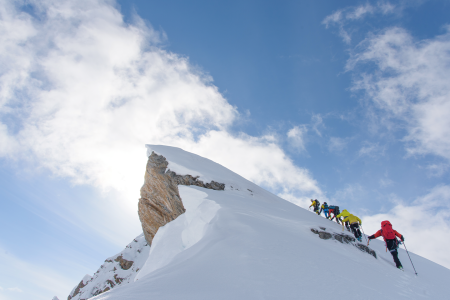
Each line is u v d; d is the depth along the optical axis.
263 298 3.07
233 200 10.91
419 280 6.29
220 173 17.16
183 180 14.61
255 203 12.38
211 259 4.37
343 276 4.50
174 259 5.70
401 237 7.51
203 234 7.46
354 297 3.66
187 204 11.44
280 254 4.82
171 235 11.21
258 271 3.89
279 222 8.41
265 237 5.64
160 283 3.36
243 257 4.41
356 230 9.39
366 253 7.78
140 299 2.78
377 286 4.55
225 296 3.02
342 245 7.59
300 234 7.46
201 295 3.00
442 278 7.35
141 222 16.92
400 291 4.67
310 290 3.57
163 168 16.14
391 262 7.98
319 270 4.48
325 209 14.81
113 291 3.40
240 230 6.13
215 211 8.45
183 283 3.38
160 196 15.20
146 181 16.81
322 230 8.05
